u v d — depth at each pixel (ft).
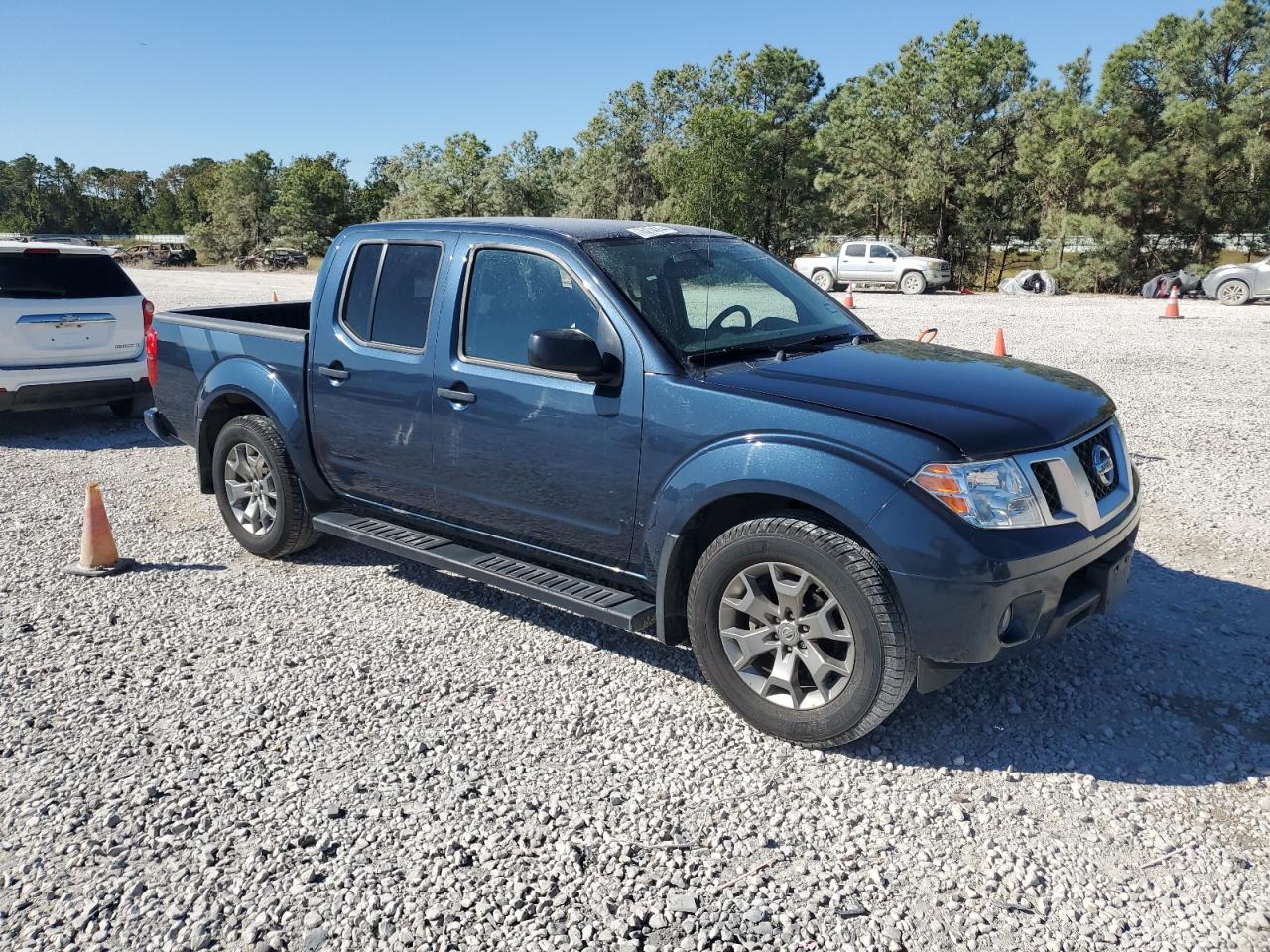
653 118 218.59
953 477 10.50
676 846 9.98
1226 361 42.11
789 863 9.74
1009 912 8.98
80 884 9.47
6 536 20.18
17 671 14.03
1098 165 110.52
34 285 28.43
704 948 8.56
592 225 14.71
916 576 10.45
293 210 247.70
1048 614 11.08
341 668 14.08
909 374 12.56
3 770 11.47
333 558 18.85
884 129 140.36
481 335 14.34
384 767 11.50
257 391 17.56
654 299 13.20
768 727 11.93
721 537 11.93
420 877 9.52
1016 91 132.46
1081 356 44.01
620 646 14.83
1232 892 9.16
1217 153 108.17
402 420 15.31
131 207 525.34
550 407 13.32
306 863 9.75
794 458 11.12
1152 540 18.85
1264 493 21.74
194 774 11.34
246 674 13.91
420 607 16.39
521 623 15.72
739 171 168.25
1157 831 10.12
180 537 20.08
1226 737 11.89
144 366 30.50
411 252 15.49
